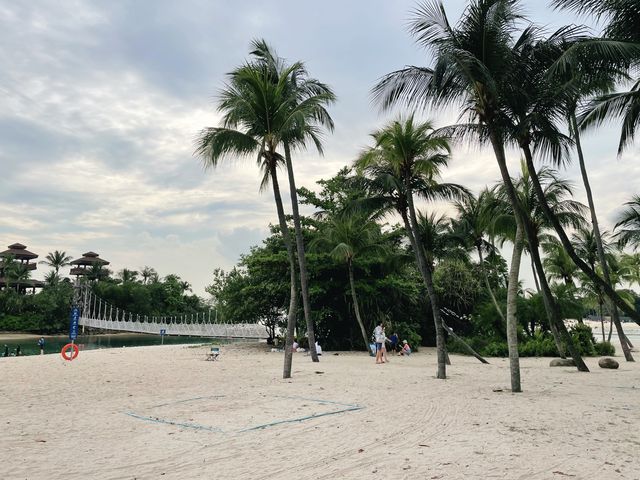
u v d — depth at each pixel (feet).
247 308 111.04
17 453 19.42
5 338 232.53
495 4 36.42
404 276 103.91
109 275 372.79
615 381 44.47
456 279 111.14
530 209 61.72
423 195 57.72
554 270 118.32
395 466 17.72
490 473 16.84
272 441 21.44
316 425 24.76
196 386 40.65
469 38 37.99
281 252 96.89
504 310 98.89
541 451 19.69
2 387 39.73
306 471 17.16
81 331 273.13
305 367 59.82
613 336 187.32
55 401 32.53
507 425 24.79
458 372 54.13
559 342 65.21
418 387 40.09
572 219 64.90
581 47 35.73
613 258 104.99
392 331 97.91
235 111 47.42
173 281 359.25
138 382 43.45
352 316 100.17
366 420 26.04
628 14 36.65
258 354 85.87
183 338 209.26
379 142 52.85
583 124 48.65
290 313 48.91
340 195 99.66
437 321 48.37
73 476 16.58
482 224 81.10
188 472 17.08
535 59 41.01
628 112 42.91
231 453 19.51
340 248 83.61
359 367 59.98
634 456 18.89
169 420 26.03
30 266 326.24
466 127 43.09
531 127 42.50
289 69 49.01
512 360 37.70
